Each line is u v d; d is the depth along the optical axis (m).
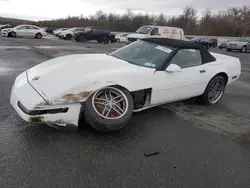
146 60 3.59
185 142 2.88
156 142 2.83
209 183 2.16
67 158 2.37
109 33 23.92
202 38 27.61
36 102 2.50
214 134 3.15
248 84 6.49
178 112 3.87
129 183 2.08
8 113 3.30
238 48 20.77
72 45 17.00
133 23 55.16
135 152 2.57
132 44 4.25
